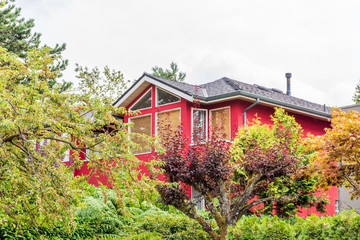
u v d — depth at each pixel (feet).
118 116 71.10
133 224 42.93
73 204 27.71
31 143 27.35
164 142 41.42
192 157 37.32
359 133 31.94
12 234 33.06
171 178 38.17
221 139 37.45
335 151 33.12
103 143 27.66
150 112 65.62
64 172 28.12
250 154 38.50
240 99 61.05
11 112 25.50
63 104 26.99
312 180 47.24
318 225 27.53
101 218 40.88
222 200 37.55
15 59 27.37
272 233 28.63
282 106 64.39
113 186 29.25
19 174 27.09
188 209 37.52
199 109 62.75
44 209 24.71
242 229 31.04
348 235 25.71
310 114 69.36
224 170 36.50
